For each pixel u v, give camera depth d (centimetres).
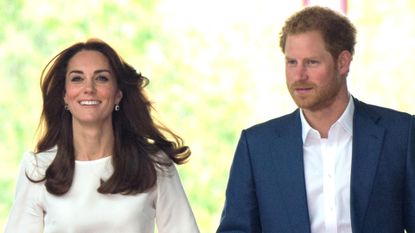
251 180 1758
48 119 1792
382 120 1728
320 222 1705
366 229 1691
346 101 1719
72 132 1788
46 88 1791
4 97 3828
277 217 1725
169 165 1808
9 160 3841
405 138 1714
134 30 3784
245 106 3775
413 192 1702
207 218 3775
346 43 1680
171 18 3794
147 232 1783
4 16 3825
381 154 1706
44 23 3825
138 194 1766
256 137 1758
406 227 1728
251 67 3769
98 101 1752
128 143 1792
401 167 1708
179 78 3778
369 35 3591
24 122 3838
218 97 3781
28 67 3831
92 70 1755
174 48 3784
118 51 1792
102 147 1780
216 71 3778
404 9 3578
